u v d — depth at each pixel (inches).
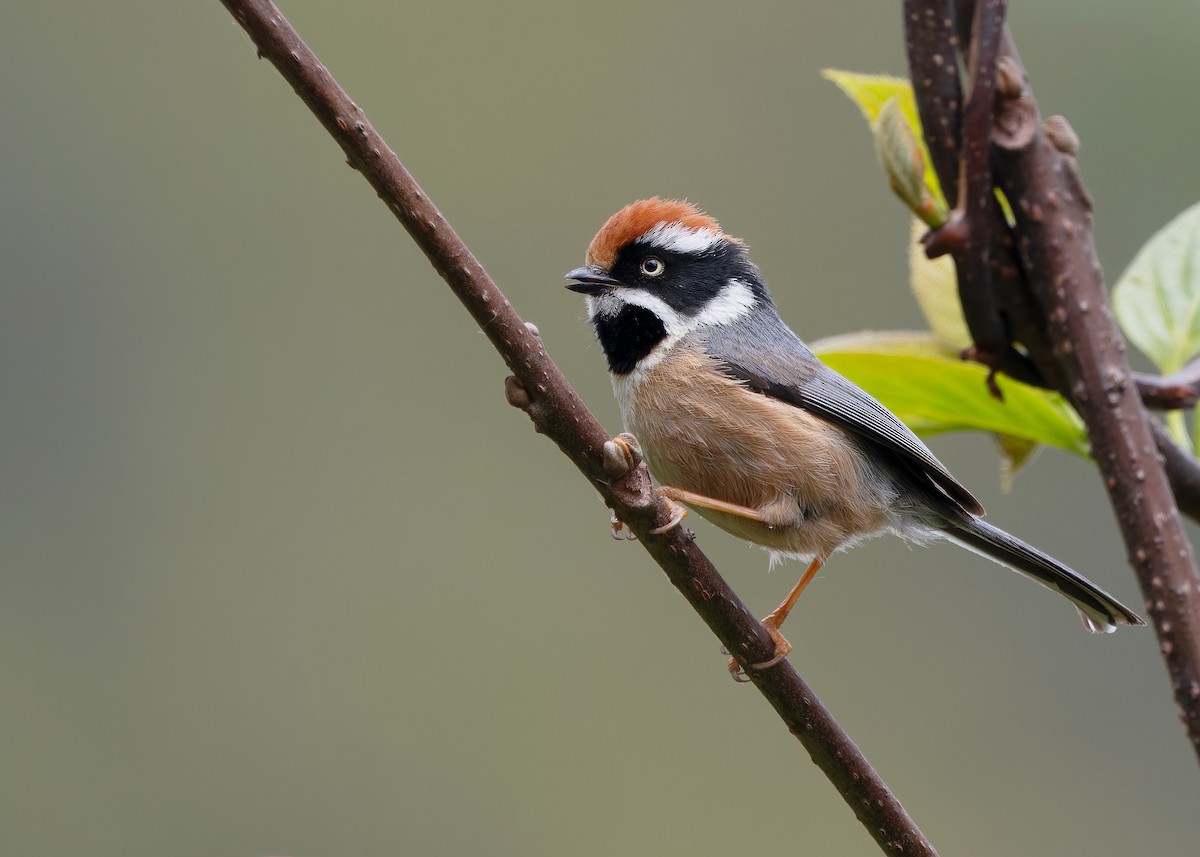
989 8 204.5
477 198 589.6
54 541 541.3
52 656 520.4
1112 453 188.9
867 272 547.5
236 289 578.6
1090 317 196.4
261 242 582.9
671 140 581.9
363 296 580.4
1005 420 228.8
